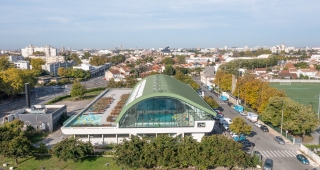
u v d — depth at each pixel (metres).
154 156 47.44
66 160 50.91
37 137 70.69
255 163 51.78
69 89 153.12
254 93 92.25
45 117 75.00
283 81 175.50
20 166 53.44
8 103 114.62
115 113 76.12
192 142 51.09
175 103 61.84
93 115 74.94
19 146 52.19
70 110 101.69
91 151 53.69
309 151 57.53
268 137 69.69
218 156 47.19
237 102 106.88
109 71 198.00
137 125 62.62
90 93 140.38
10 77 119.38
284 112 71.06
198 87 130.25
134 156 47.06
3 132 55.00
